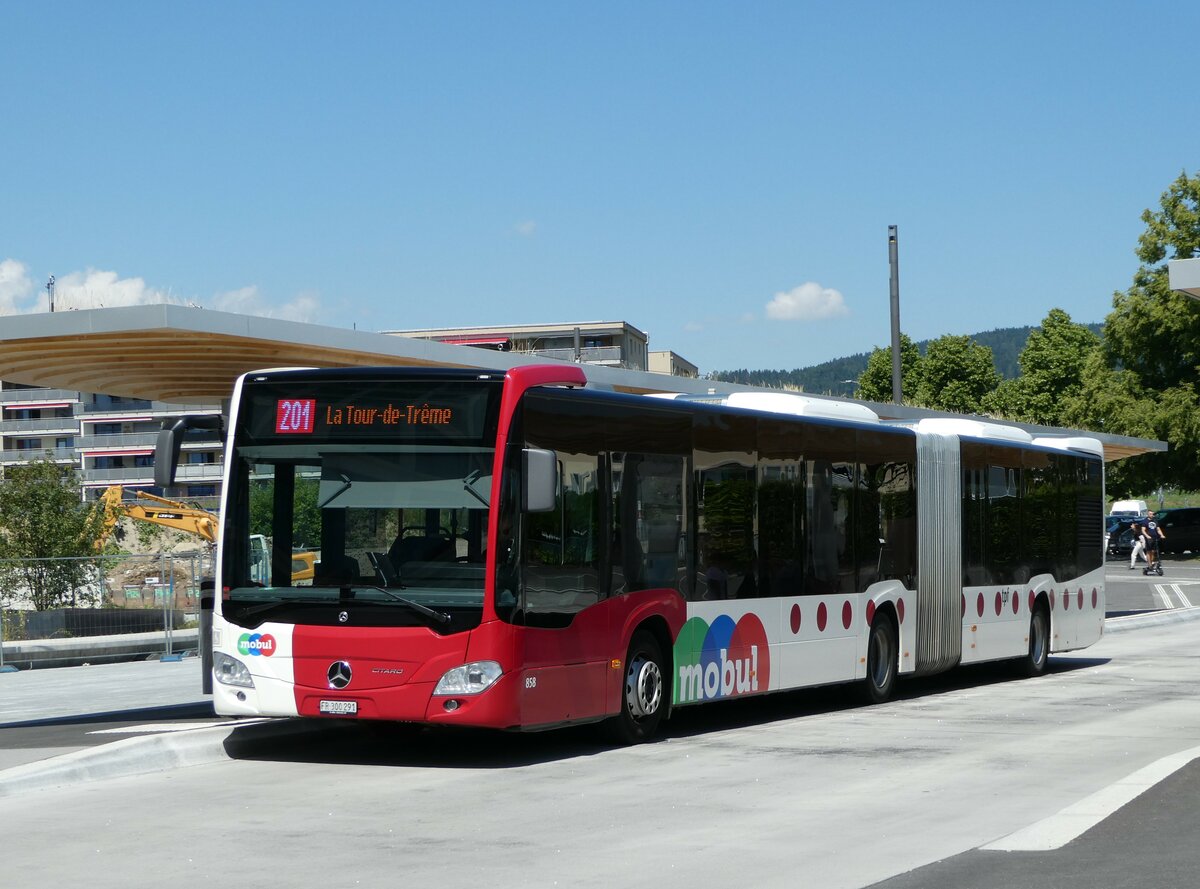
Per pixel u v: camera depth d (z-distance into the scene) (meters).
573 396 12.71
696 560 14.38
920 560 18.77
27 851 8.61
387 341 16.97
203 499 92.31
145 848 8.64
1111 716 15.88
